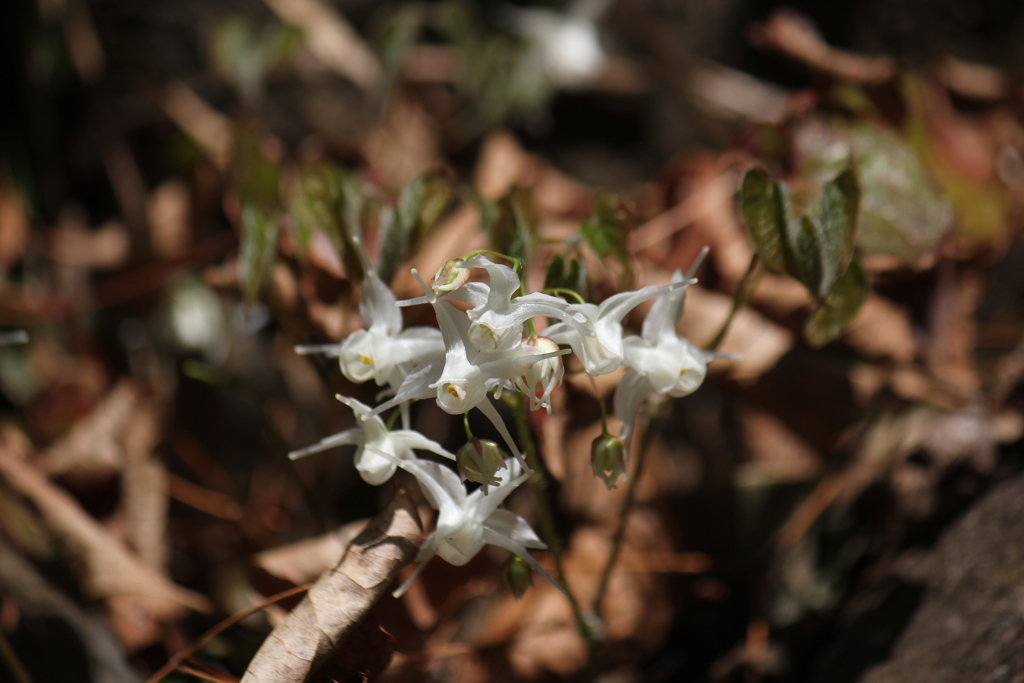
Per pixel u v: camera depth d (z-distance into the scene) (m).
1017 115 0.71
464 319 0.46
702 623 0.58
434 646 0.55
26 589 0.55
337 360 0.53
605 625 0.56
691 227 0.60
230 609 0.56
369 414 0.47
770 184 0.50
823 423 0.58
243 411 0.67
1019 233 0.61
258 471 0.64
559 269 0.50
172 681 0.55
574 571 0.56
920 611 0.54
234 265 0.59
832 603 0.58
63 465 0.59
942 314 0.59
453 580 0.54
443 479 0.48
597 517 0.56
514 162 0.68
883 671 0.53
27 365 0.63
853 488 0.58
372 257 0.55
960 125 0.64
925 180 0.56
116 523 0.59
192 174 0.67
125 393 0.60
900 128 0.61
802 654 0.57
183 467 0.63
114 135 0.72
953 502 0.57
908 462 0.58
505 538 0.48
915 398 0.58
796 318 0.57
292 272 0.56
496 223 0.51
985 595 0.53
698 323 0.57
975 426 0.57
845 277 0.51
